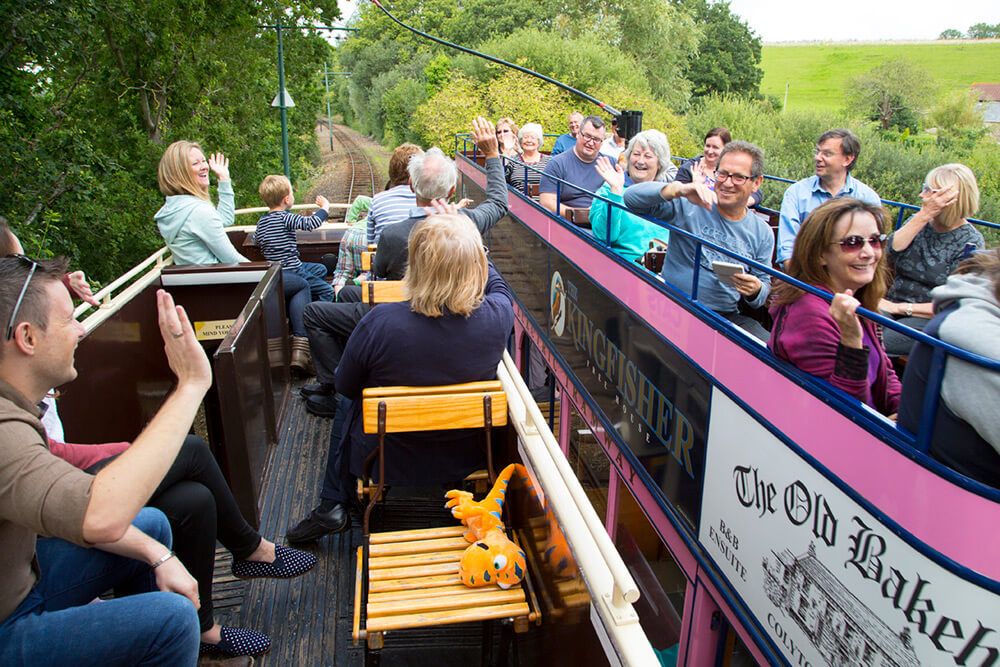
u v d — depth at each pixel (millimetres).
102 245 13672
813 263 2338
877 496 1905
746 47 46562
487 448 2775
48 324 1601
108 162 12539
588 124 5316
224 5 20812
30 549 1703
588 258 4344
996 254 1900
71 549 2061
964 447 1708
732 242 3316
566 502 2064
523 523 2648
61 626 1722
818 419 2143
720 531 2766
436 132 22984
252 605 3094
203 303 4695
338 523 3307
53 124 13477
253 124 26906
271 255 5777
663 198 3305
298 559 2902
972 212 3582
